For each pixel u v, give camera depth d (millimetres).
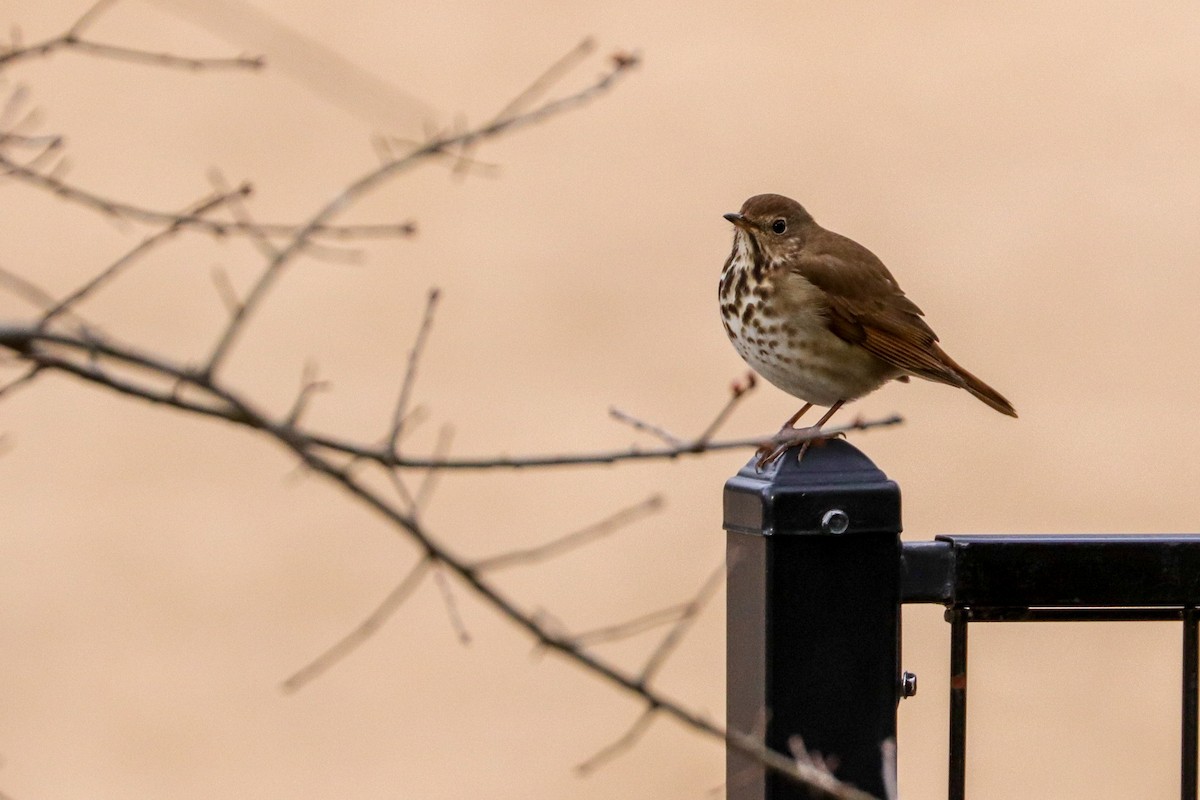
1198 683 7051
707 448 5301
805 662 6723
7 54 7406
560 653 5051
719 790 5812
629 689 5094
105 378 4742
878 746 6754
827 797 6695
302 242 5309
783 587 6707
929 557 6859
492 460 5195
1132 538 6918
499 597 4949
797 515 6680
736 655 6977
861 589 6746
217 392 4699
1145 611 7012
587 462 5289
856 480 6723
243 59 8148
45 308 6965
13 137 7277
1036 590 6898
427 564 4918
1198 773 7125
